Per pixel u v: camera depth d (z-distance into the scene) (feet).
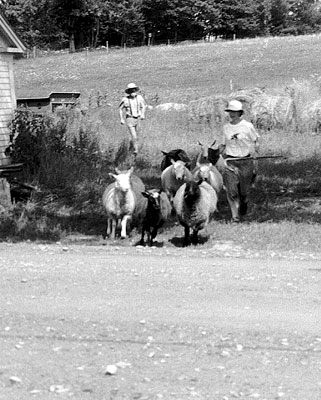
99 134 79.92
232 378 20.16
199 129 88.69
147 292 29.01
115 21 313.73
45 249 40.24
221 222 47.65
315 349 22.41
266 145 76.84
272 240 42.42
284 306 27.04
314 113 88.22
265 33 362.74
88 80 170.40
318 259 36.55
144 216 41.88
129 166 67.97
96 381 19.97
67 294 28.73
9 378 20.16
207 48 215.92
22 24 298.97
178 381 19.94
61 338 23.47
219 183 48.01
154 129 84.84
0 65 69.87
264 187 58.65
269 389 19.43
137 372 20.57
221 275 32.14
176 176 46.85
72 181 61.57
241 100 92.22
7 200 56.54
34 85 169.48
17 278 31.60
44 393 19.19
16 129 69.41
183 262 35.42
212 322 25.03
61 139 71.87
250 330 24.17
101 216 51.96
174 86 146.10
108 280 31.12
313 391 19.31
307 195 56.44
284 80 137.80
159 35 331.98
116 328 24.40
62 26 309.22
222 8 341.00
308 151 74.13
